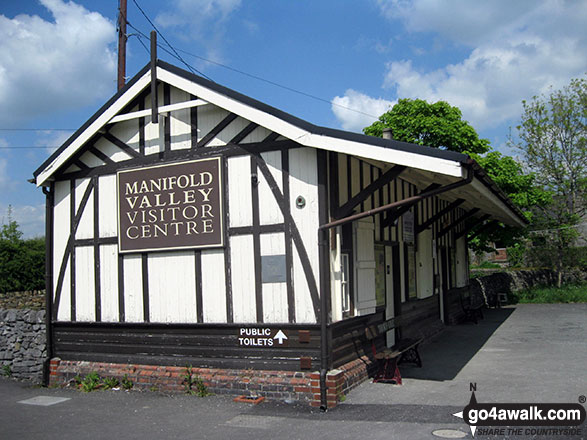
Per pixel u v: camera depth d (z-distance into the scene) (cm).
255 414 686
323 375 704
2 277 1744
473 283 1986
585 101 2359
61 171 962
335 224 722
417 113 1994
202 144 830
